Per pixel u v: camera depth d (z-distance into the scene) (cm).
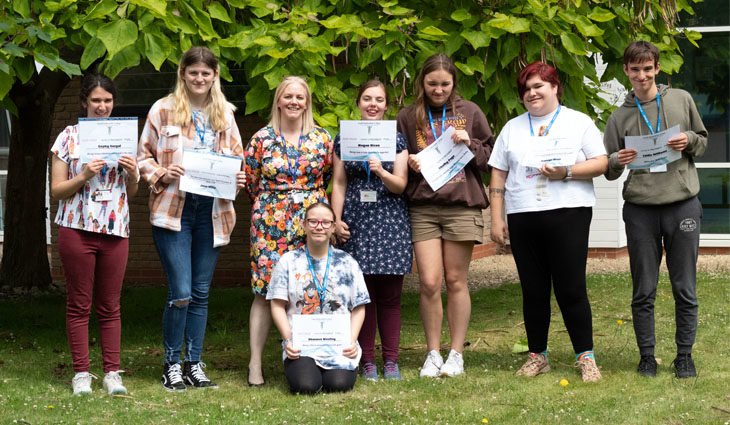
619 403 398
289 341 440
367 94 460
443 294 892
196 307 458
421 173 460
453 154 455
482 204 471
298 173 454
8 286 902
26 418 380
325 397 424
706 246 1139
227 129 447
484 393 427
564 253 447
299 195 453
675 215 445
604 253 1138
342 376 432
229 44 514
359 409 397
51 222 1053
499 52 558
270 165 450
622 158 443
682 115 444
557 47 587
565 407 393
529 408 393
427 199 461
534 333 471
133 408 401
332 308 443
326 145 465
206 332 663
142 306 820
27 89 785
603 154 447
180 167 426
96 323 715
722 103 1123
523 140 457
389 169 464
